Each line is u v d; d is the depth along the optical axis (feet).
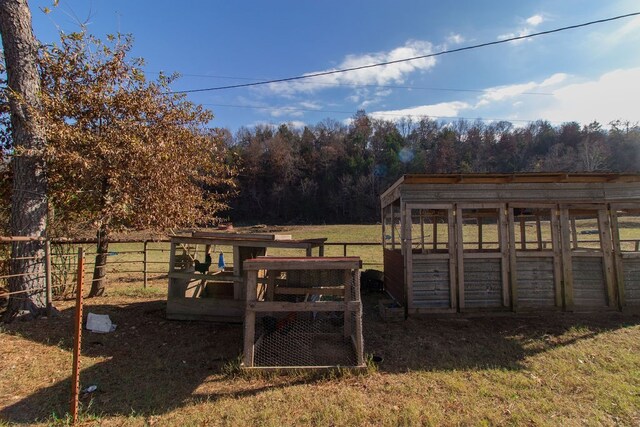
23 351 15.24
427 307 21.65
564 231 22.22
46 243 20.03
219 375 13.58
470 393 12.00
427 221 40.45
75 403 10.34
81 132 21.29
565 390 12.23
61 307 22.63
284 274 22.39
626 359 14.88
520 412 10.75
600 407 11.04
